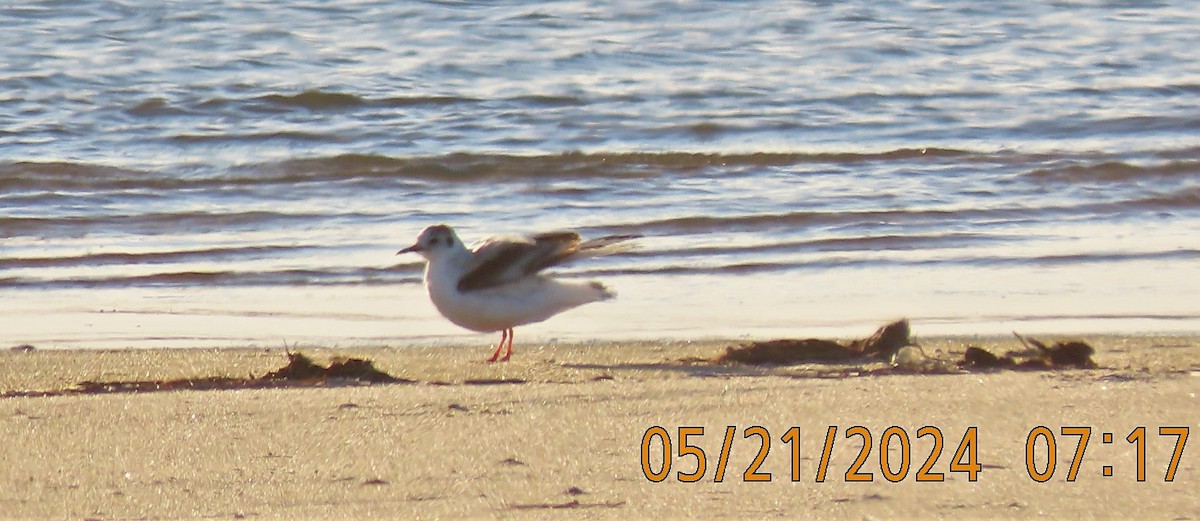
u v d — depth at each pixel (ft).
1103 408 30.32
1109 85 80.84
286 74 80.33
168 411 30.48
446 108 75.15
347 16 92.68
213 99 75.05
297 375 34.55
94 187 60.13
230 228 54.44
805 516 24.45
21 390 33.27
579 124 72.54
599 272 48.62
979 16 96.43
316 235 53.26
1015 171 63.77
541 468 26.78
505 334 38.19
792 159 66.03
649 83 80.12
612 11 95.35
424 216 56.54
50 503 25.03
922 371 34.53
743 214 55.93
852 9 97.25
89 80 77.61
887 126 73.00
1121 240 52.85
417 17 92.89
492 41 88.28
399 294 45.88
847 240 52.42
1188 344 38.88
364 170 63.26
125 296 45.39
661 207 57.57
